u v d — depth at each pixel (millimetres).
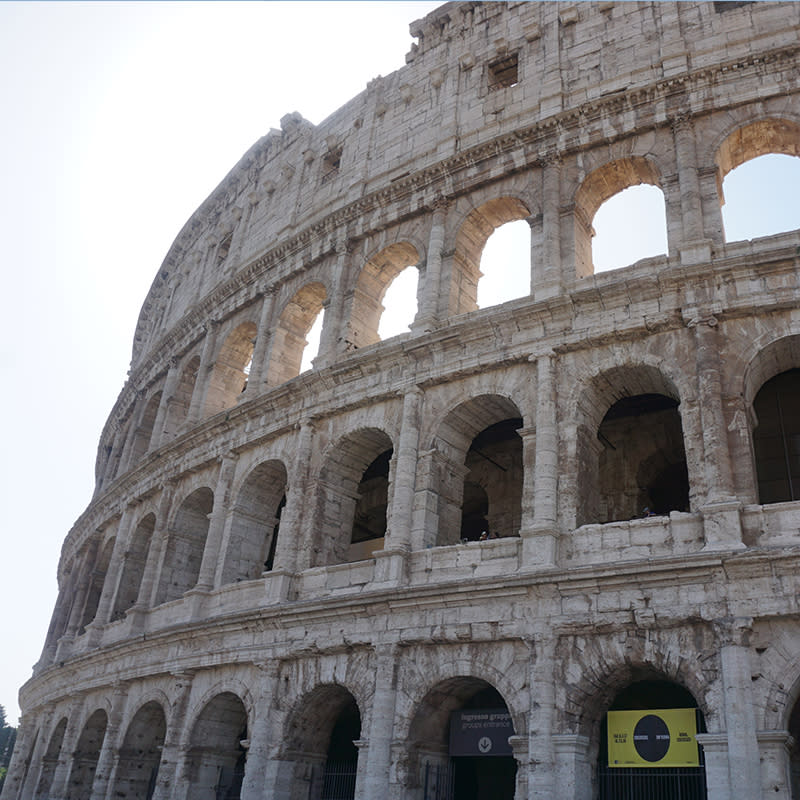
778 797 25062
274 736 36594
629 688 35250
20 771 63188
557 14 46781
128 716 45625
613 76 42656
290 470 43156
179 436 51312
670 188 37625
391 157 50844
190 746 40156
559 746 28812
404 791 31547
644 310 34562
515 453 45625
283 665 37844
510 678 30938
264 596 39812
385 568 35688
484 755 32500
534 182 42031
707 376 31844
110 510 61000
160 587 48562
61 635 66375
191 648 42250
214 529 45531
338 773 36281
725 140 37562
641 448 41562
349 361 41875
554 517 32750
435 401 38938
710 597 28266
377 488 52875
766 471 36688
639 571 29250
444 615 33188
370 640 34594
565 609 30594
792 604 26938
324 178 55969
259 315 54188
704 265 33250
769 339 31953
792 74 37125
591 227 41594
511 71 49594
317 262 50969
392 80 54656
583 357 35531
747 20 40094
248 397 49438
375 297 48562
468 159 44750
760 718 26297
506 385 36969
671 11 42312
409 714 32625
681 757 28688
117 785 44406
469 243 44812
